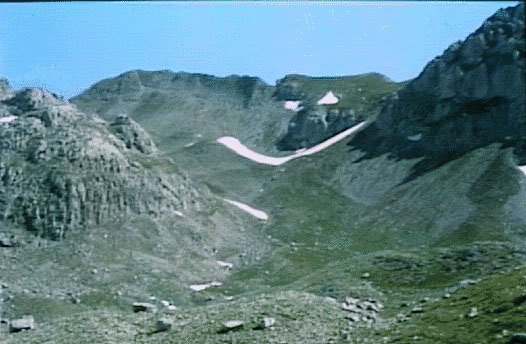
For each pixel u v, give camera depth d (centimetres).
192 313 6688
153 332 6172
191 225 19475
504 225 18188
